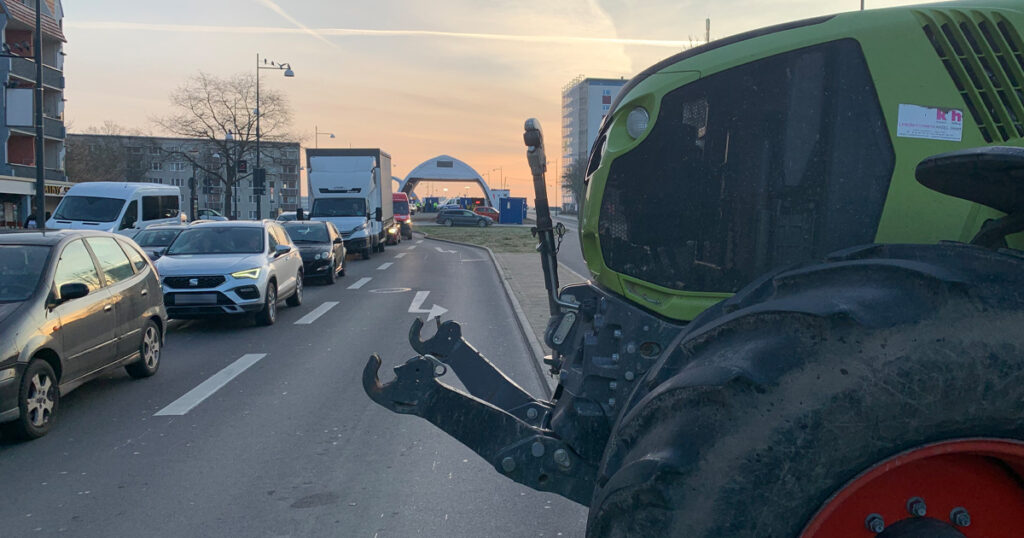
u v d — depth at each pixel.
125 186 22.12
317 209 29.25
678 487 1.60
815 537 1.68
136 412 6.71
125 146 77.62
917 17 2.22
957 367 1.51
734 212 2.34
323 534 4.11
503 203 78.69
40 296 6.27
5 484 4.87
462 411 2.79
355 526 4.22
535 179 2.88
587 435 2.54
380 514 4.39
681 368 1.93
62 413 6.68
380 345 10.35
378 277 21.42
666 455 1.64
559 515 4.40
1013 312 1.54
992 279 1.61
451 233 53.25
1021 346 1.51
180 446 5.70
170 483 4.89
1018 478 1.71
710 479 1.58
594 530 1.80
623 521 1.69
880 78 2.20
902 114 2.19
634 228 2.47
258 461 5.35
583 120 123.38
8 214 42.69
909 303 1.59
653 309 2.45
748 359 1.63
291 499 4.62
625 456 1.82
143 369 8.07
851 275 1.73
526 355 9.58
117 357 7.44
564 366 2.75
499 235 49.75
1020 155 1.59
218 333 11.49
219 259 12.12
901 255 1.80
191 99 55.38
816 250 2.26
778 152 2.29
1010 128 2.15
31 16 43.53
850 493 1.56
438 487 4.84
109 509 4.45
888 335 1.54
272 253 13.20
